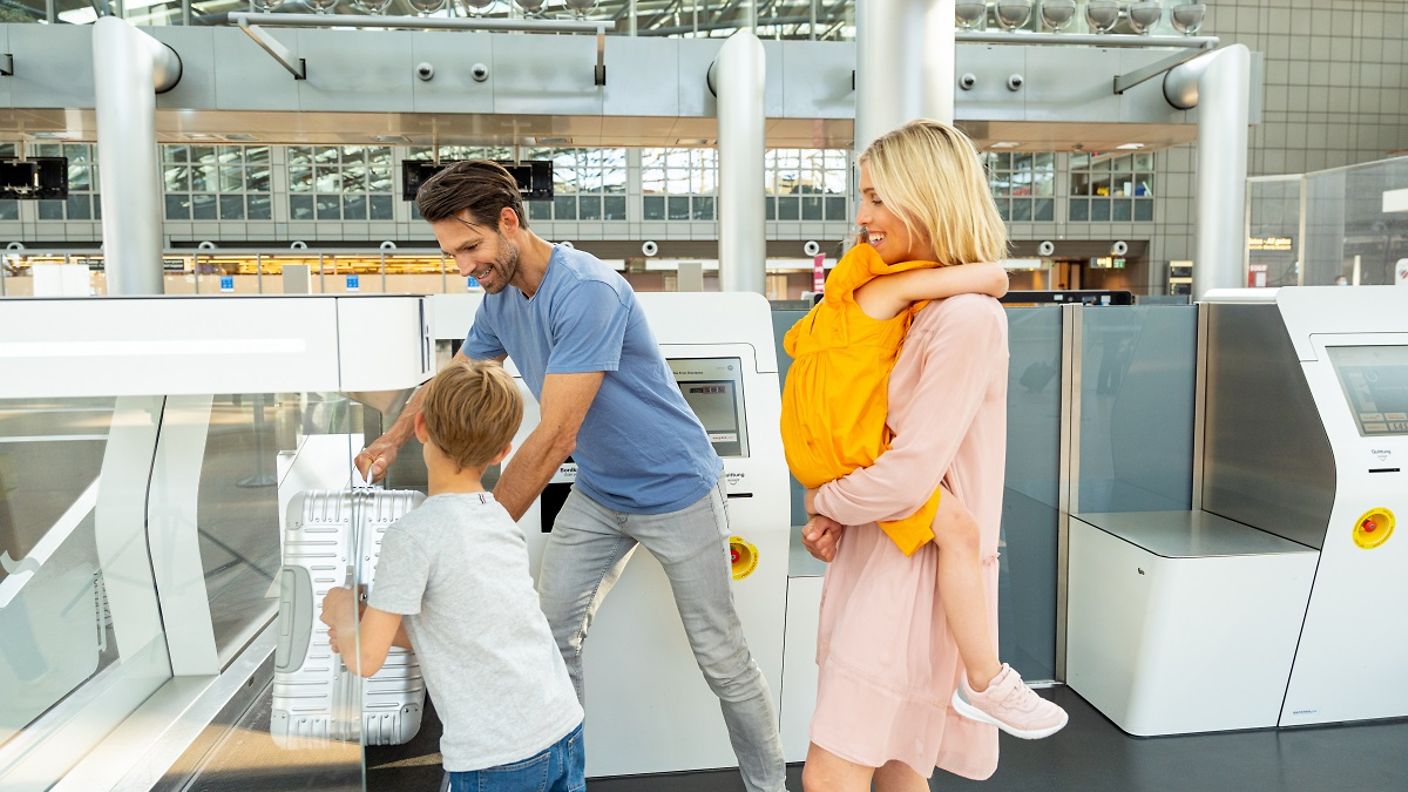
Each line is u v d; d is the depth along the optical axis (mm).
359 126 7906
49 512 1248
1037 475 3174
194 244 22922
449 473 1564
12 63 6938
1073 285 27172
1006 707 1497
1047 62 7898
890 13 3350
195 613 1353
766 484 2412
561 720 1553
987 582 1552
